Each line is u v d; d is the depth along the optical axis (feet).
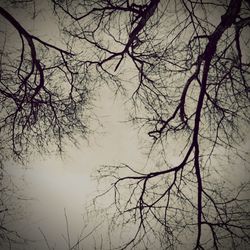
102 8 21.72
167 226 19.45
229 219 19.10
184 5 19.35
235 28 19.86
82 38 22.31
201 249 19.15
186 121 20.88
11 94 23.36
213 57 19.92
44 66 23.44
